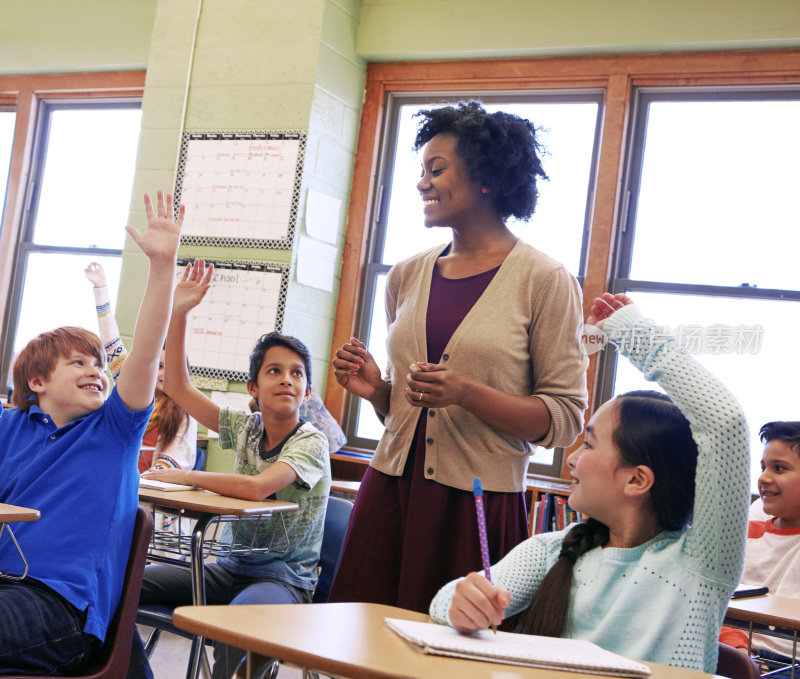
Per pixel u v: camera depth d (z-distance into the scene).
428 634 1.06
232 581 2.50
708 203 4.07
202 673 2.21
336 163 4.55
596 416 1.38
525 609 1.37
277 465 2.50
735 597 1.96
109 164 5.33
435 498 1.73
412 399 1.65
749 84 4.04
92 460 1.88
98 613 1.79
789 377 3.81
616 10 4.19
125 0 5.16
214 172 4.46
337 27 4.48
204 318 4.39
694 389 1.29
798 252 3.90
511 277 1.80
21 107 5.45
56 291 5.34
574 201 4.30
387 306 2.02
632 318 1.37
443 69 4.58
